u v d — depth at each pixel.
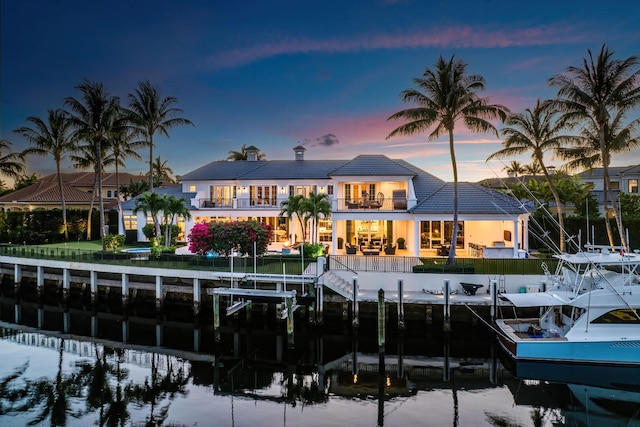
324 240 34.88
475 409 14.28
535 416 13.80
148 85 39.97
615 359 16.84
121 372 17.75
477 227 33.28
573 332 17.33
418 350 20.44
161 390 15.90
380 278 23.91
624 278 18.16
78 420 13.44
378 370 18.00
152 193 32.12
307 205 28.25
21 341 22.02
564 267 20.70
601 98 26.66
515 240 28.06
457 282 23.20
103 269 26.92
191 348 20.86
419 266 23.83
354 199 32.16
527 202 31.19
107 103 37.78
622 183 49.59
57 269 30.08
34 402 14.78
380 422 13.29
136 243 38.75
